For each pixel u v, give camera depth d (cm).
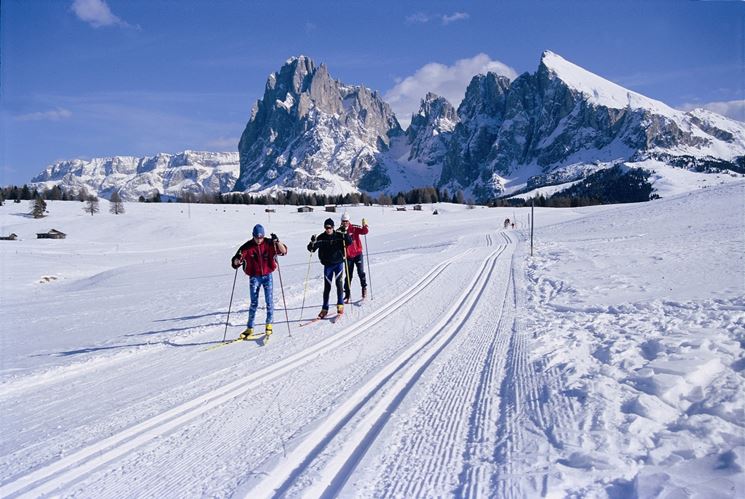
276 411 523
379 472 386
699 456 368
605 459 374
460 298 1176
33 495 378
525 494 338
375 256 2756
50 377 688
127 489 382
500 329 848
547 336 761
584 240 2675
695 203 4016
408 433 454
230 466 410
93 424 511
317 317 1005
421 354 717
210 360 731
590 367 599
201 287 1967
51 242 7106
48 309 1692
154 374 678
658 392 489
